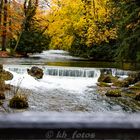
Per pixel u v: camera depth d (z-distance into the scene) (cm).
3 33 3212
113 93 1666
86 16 3344
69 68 2416
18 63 2712
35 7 3428
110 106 1459
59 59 3347
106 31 3188
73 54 3862
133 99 1609
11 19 3206
